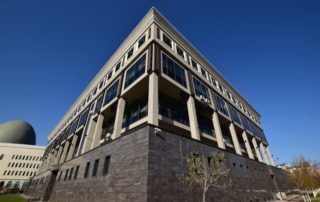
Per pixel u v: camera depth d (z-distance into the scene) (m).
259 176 25.98
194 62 27.48
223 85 34.91
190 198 12.54
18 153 72.19
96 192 14.77
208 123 26.61
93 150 19.09
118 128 18.67
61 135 44.38
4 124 89.31
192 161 13.52
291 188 36.53
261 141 39.31
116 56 29.08
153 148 11.80
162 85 19.23
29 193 44.00
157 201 10.30
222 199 15.71
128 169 12.28
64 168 26.47
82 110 35.28
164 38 22.48
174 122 19.44
